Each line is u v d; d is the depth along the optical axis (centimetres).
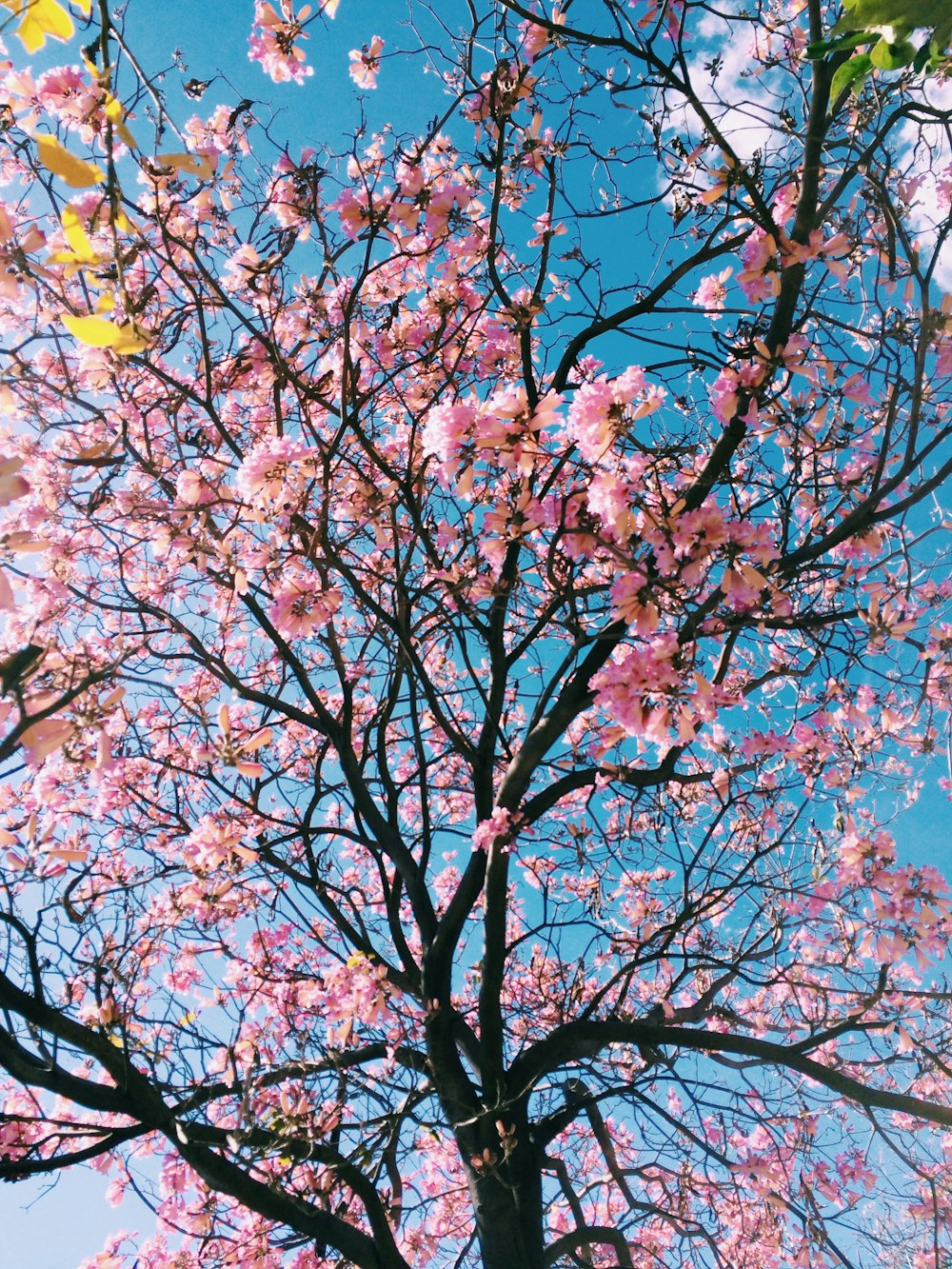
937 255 408
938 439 429
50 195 310
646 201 487
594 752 522
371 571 538
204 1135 462
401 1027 583
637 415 335
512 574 482
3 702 199
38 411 430
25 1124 526
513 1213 495
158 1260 565
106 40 182
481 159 496
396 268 575
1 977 419
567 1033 548
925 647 486
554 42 486
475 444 343
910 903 478
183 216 475
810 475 511
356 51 483
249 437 590
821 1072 514
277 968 621
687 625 392
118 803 596
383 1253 468
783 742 495
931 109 396
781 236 420
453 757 776
